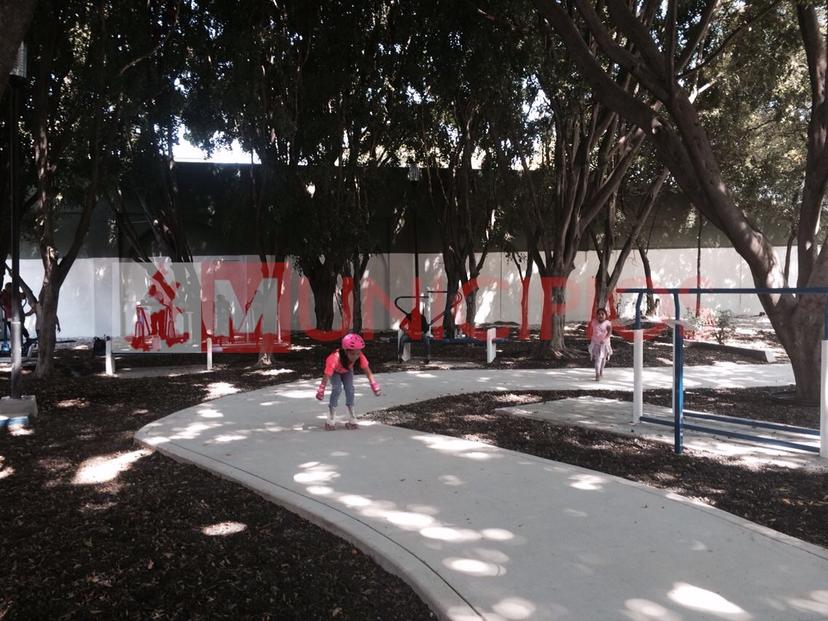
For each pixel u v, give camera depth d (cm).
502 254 2669
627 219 2444
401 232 2533
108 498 597
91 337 2248
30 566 455
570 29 1048
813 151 1043
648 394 1134
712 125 1831
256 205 1537
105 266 2270
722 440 802
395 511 532
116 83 1311
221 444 768
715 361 1619
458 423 901
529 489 588
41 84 1276
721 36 1575
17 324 964
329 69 1462
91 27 1284
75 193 1603
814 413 962
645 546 461
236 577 434
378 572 440
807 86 1816
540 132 1591
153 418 955
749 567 428
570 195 1619
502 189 1767
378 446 750
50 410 1016
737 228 1015
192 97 1495
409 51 1546
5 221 1478
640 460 716
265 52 1347
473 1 1323
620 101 1053
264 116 1370
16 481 654
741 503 579
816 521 536
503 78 1370
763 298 1041
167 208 1772
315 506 543
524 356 1719
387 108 1681
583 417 923
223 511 557
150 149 1652
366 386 1209
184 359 1698
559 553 450
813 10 1041
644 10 1409
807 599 386
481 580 409
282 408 999
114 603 404
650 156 1956
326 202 1505
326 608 394
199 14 1435
